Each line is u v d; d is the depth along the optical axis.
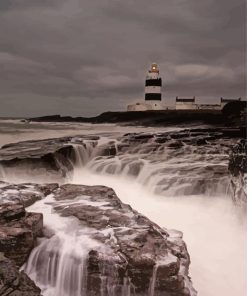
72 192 11.77
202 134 28.89
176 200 15.10
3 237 8.13
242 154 13.62
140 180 17.75
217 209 14.22
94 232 8.84
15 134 42.47
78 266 7.95
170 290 7.66
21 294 7.21
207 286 9.28
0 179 15.85
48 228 9.08
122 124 87.81
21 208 9.06
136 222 9.39
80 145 21.81
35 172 16.55
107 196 11.49
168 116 87.19
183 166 18.42
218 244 11.42
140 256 7.77
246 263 10.52
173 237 9.14
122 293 7.78
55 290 8.09
